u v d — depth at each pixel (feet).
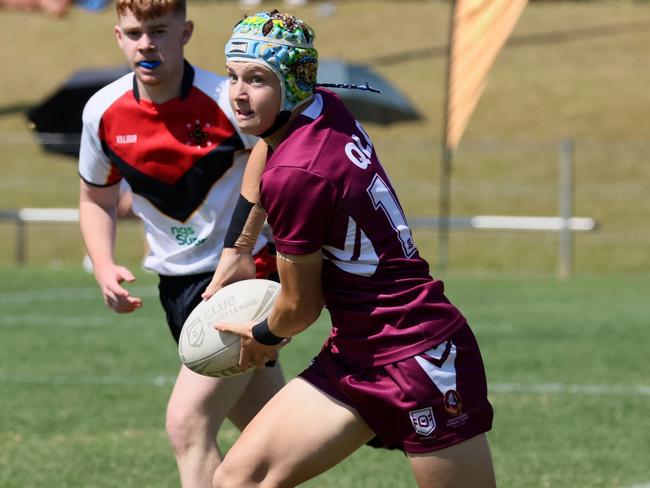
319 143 41.68
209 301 47.19
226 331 45.73
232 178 53.67
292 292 42.47
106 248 55.36
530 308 150.10
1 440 80.23
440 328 42.04
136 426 85.10
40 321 137.49
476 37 176.45
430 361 41.55
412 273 42.45
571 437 82.23
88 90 225.35
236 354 46.14
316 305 42.98
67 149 207.72
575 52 378.94
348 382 42.01
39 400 93.97
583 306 152.76
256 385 54.80
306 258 41.68
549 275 190.39
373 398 41.63
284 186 41.01
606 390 99.50
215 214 53.83
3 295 159.33
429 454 41.63
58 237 222.48
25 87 326.65
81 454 76.38
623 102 318.24
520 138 289.53
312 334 128.88
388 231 42.16
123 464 73.87
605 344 123.03
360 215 41.52
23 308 147.74
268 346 45.01
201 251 54.60
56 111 225.97
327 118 42.65
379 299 41.86
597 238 219.00
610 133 291.99
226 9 423.23
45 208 238.89
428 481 41.91
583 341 124.77
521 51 381.40
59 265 198.18
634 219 232.73
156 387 99.86
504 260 205.77
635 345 122.52
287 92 42.06
